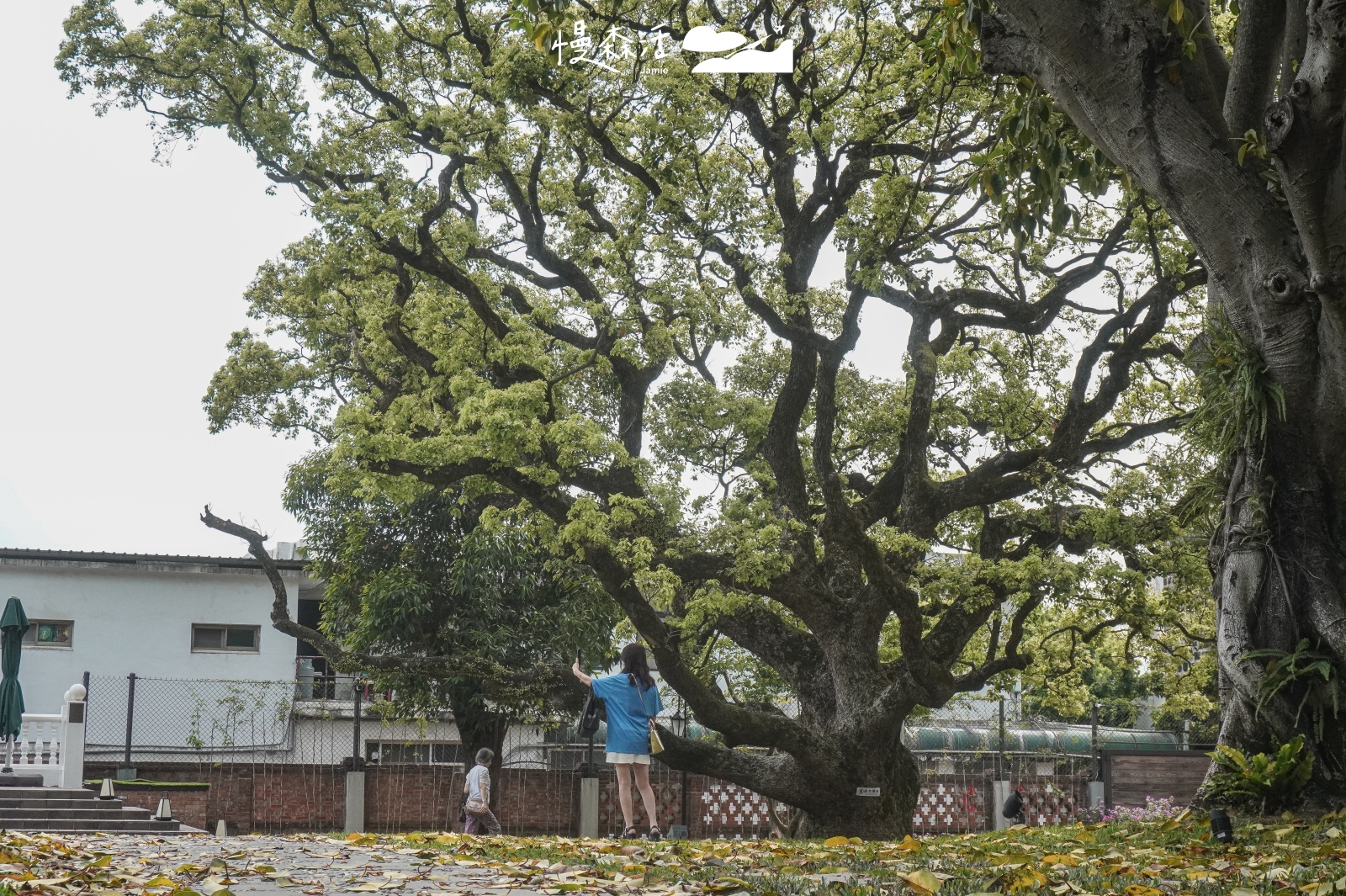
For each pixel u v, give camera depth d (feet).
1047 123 35.22
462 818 80.12
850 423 74.54
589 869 24.77
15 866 24.11
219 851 31.48
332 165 70.64
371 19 68.90
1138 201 60.85
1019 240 38.93
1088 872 22.99
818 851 30.45
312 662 124.67
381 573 89.20
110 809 68.44
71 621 109.91
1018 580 59.06
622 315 61.16
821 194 61.31
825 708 62.95
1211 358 35.06
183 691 108.06
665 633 57.36
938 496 64.49
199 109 70.38
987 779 91.35
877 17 61.16
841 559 65.41
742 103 61.26
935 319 66.64
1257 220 31.45
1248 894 19.22
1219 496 36.88
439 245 62.28
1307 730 33.55
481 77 64.18
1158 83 31.04
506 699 78.33
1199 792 34.96
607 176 65.98
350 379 79.46
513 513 65.31
